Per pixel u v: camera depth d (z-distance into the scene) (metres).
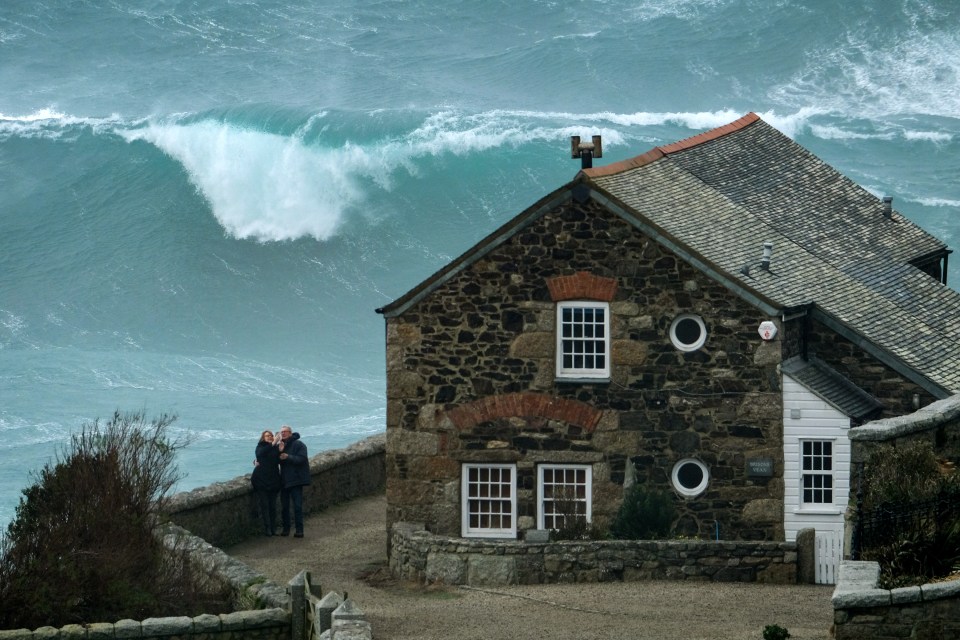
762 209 149.38
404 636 94.94
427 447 127.69
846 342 130.75
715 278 123.06
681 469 124.69
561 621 98.25
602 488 125.44
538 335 125.81
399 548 119.31
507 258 125.88
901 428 104.50
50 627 89.50
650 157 148.75
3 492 177.75
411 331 127.56
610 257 124.50
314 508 143.12
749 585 111.19
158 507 104.06
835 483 122.75
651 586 110.56
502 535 126.94
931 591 79.19
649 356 124.50
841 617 80.06
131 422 155.88
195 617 91.75
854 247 151.12
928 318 141.00
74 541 96.69
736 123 169.75
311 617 90.25
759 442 123.38
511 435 126.56
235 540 130.62
